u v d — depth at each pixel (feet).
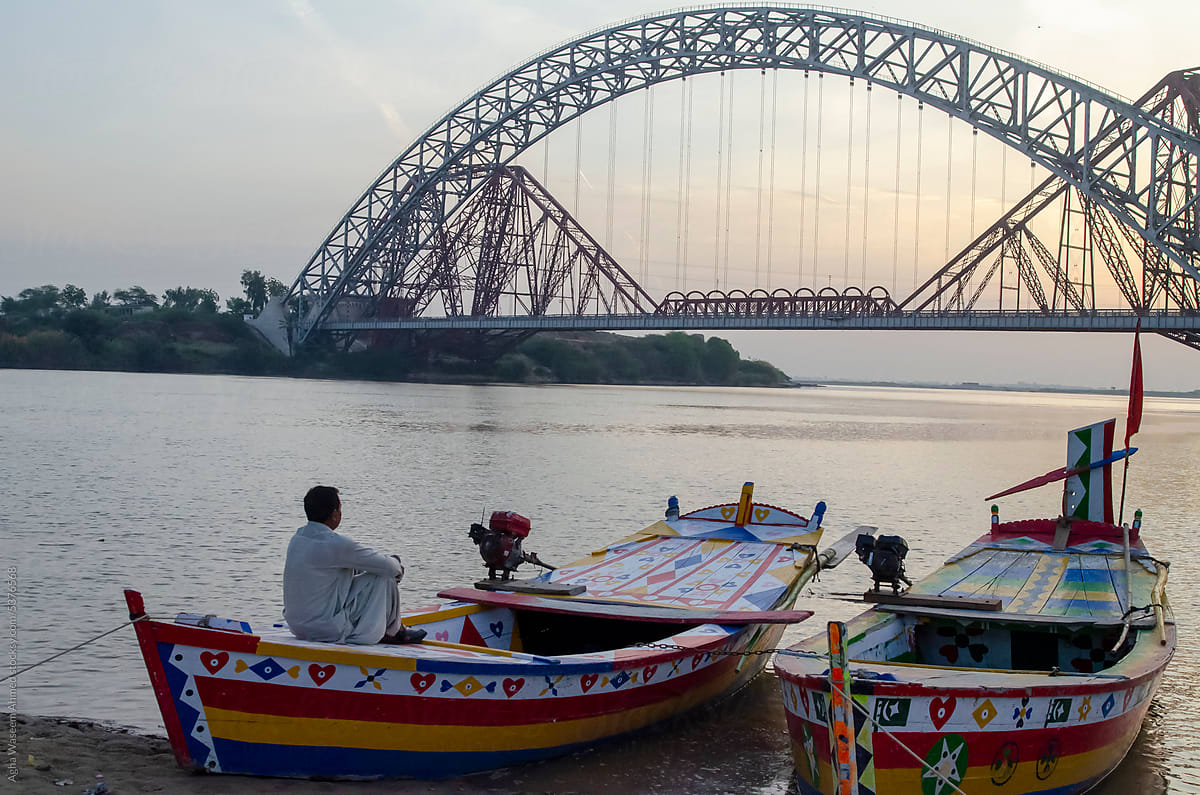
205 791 27.09
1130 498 109.91
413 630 31.99
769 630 41.83
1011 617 33.58
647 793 29.48
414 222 477.77
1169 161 277.44
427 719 28.73
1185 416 515.09
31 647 39.96
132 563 56.34
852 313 359.46
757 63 333.01
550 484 104.68
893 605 35.12
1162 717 36.50
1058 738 27.40
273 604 47.78
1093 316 303.27
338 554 29.01
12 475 96.84
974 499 106.32
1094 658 34.19
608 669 31.89
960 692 25.32
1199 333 291.38
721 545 47.55
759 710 37.91
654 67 360.89
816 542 47.44
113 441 139.74
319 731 27.73
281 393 341.21
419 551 62.95
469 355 534.78
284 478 102.37
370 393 373.61
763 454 161.99
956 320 328.49
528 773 30.63
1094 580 40.57
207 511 77.56
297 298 566.77
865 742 24.63
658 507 88.53
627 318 414.21
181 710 27.14
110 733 31.42
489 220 503.61
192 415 204.74
